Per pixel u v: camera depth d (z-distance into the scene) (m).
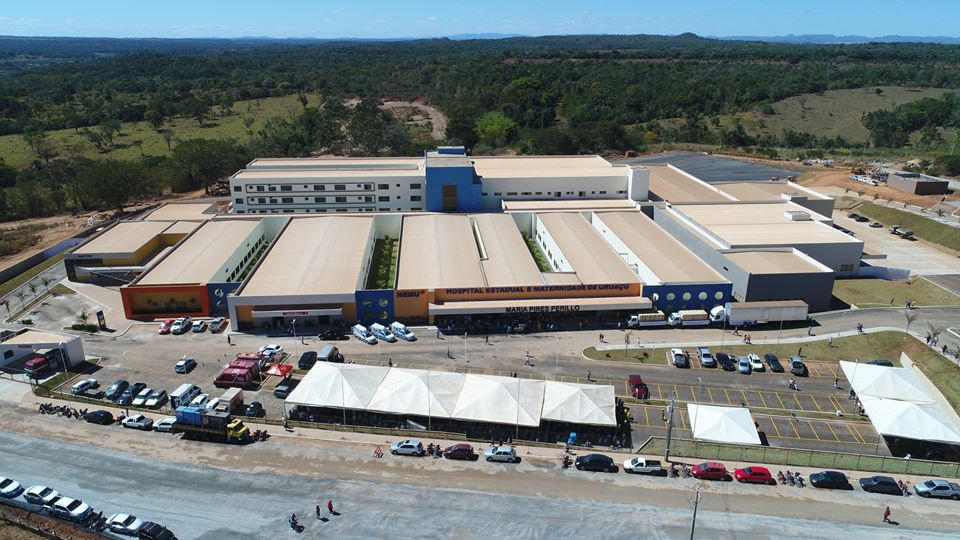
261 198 134.00
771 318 91.56
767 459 63.38
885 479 58.72
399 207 136.75
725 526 54.16
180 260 102.56
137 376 77.38
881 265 115.06
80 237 130.25
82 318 91.50
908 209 147.25
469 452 62.75
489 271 99.38
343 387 70.00
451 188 131.62
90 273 110.00
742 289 95.00
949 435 63.47
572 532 53.19
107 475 59.38
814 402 73.69
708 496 57.75
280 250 107.00
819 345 86.38
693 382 77.38
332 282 93.94
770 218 120.81
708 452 64.38
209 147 182.62
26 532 52.34
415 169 144.62
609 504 56.62
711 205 129.62
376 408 67.69
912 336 86.56
